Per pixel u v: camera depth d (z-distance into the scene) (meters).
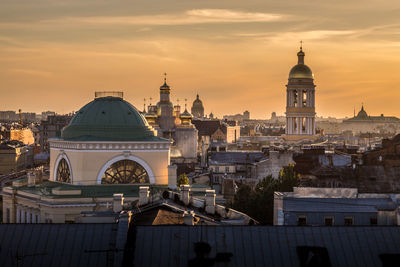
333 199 68.50
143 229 46.94
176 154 191.25
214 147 193.00
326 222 67.12
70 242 46.62
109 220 63.47
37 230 47.47
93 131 89.31
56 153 91.75
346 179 100.38
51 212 80.56
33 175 90.69
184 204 64.69
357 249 46.59
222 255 45.50
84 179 86.69
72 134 90.56
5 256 45.84
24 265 45.09
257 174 132.00
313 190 70.88
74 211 80.56
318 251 46.12
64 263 45.19
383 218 67.06
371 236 47.41
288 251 46.09
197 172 147.00
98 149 87.06
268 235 47.03
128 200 78.75
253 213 87.44
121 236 45.72
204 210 63.12
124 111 91.94
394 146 116.62
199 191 87.25
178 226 47.31
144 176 88.38
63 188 83.25
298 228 47.59
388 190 95.50
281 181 102.75
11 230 47.44
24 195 87.19
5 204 89.81
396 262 45.88
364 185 97.38
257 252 45.88
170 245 45.94
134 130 90.38
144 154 88.25
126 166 88.00
